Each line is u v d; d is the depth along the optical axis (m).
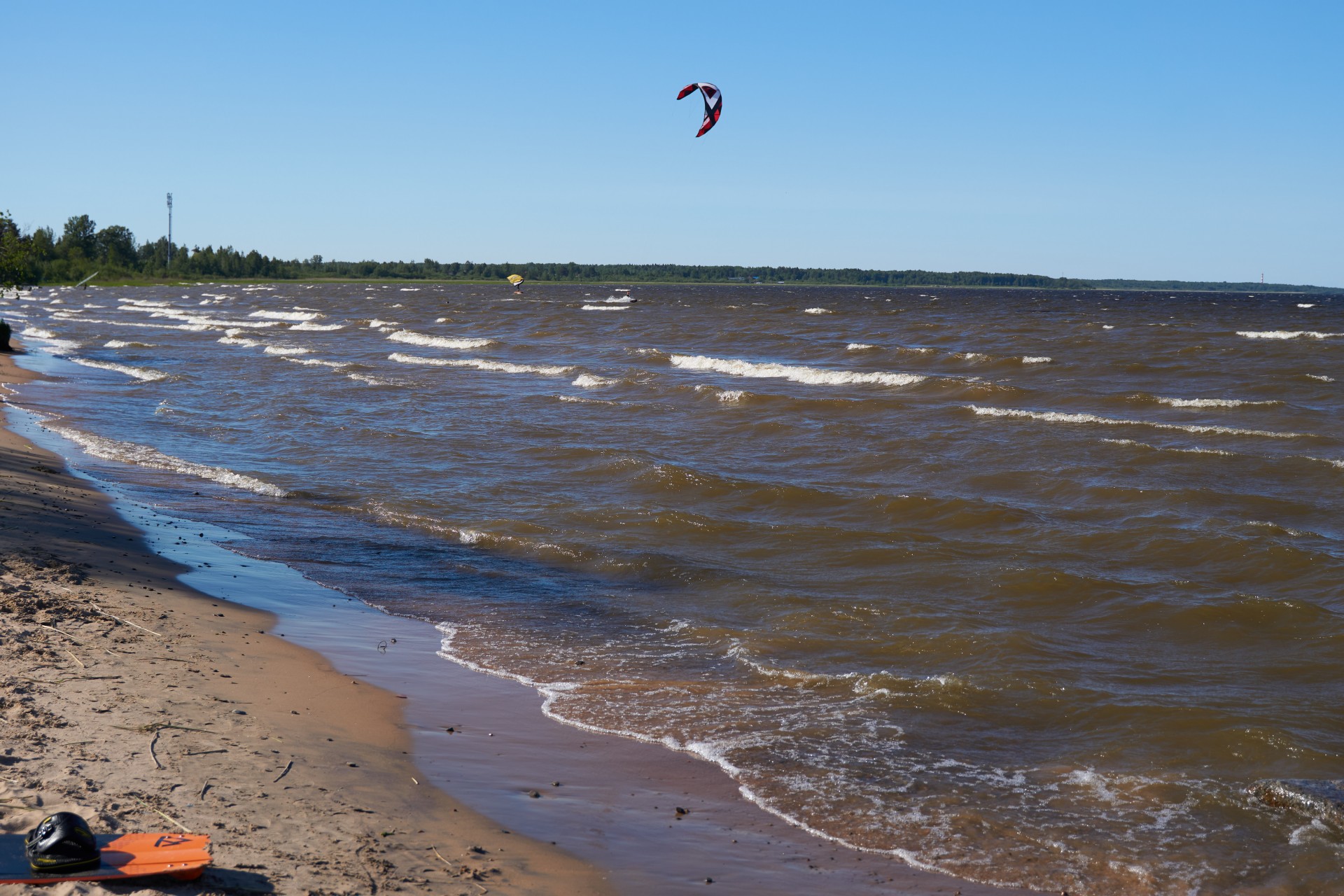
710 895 6.61
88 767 7.29
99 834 6.25
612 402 33.75
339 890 5.95
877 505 19.58
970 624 12.82
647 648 12.09
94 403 33.16
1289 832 7.79
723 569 15.52
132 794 6.92
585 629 12.81
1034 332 66.81
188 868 5.74
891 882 6.96
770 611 13.49
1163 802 8.29
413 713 9.71
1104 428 27.77
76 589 12.20
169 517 17.86
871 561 15.92
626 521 18.53
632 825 7.62
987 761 9.09
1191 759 9.09
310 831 6.77
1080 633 12.72
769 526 17.91
